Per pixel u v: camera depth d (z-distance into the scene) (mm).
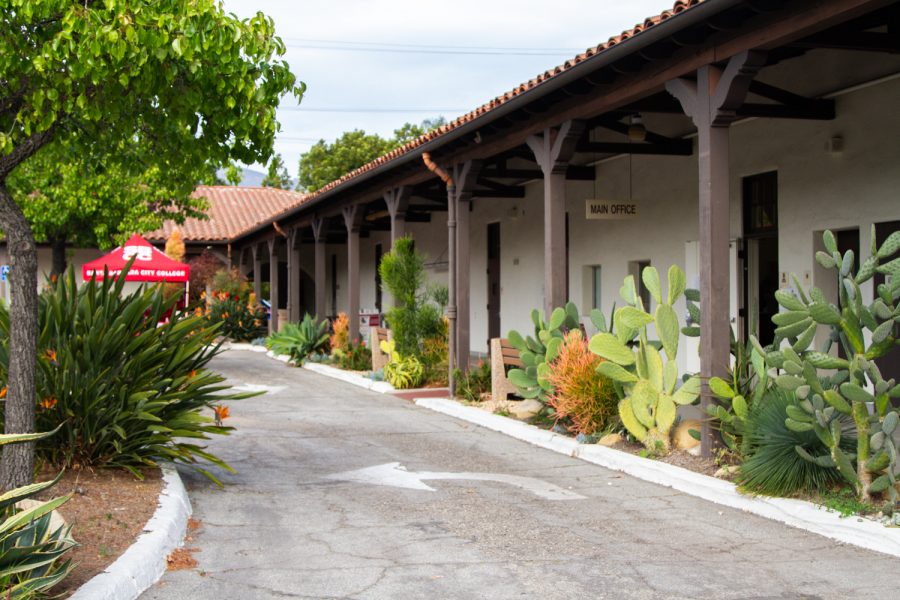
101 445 7047
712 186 7820
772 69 11031
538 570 5297
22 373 5914
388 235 26516
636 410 8523
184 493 6844
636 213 12789
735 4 6820
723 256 7871
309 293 34406
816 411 6254
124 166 8297
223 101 6836
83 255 30328
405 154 13641
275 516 6617
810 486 6613
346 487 7652
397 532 6180
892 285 6297
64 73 6434
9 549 4211
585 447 9031
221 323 7875
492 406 12172
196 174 7918
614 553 5660
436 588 4961
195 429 7367
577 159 15617
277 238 27094
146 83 6438
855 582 5051
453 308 13422
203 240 31766
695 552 5684
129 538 5430
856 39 7328
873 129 9859
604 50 8227
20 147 6383
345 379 16828
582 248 16156
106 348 7129
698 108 7969
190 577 5137
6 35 6297
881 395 6227
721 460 7688
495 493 7426
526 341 10953
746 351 7988
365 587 4977
